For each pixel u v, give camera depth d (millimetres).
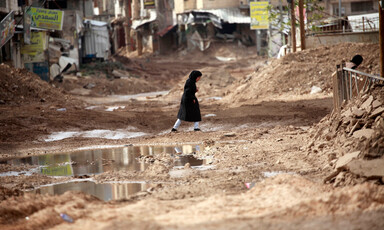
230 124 56406
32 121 58969
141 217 17312
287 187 20562
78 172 32062
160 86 161750
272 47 159250
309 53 91625
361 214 16000
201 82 119188
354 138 27828
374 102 29797
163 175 28594
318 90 79625
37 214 18562
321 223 15219
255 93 84625
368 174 20984
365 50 88062
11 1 113750
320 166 27672
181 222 16031
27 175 31281
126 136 53250
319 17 120250
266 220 15820
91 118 62500
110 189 25703
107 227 15555
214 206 18516
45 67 124875
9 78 90250
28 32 113438
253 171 28125
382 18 35594
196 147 41812
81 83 143250
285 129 48219
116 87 144750
